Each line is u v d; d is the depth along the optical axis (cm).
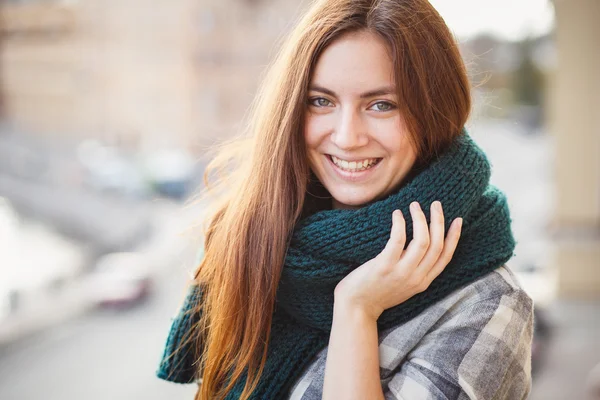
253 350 98
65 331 1196
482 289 92
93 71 2880
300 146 97
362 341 89
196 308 112
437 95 91
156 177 2355
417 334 92
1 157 2627
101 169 2444
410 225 91
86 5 2855
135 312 1288
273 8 2769
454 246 90
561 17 882
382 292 90
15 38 2939
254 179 100
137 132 2859
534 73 4394
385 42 88
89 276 1573
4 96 2970
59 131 2923
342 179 96
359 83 89
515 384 89
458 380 86
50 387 932
